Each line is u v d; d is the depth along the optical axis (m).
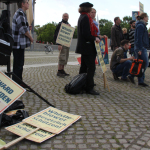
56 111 3.10
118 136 2.46
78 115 3.03
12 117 2.71
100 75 7.04
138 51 5.20
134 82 5.77
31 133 2.38
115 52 6.04
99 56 4.55
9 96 2.54
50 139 2.34
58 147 2.17
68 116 2.97
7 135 2.40
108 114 3.24
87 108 3.51
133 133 2.56
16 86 2.64
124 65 5.90
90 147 2.19
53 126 2.61
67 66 9.41
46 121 2.73
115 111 3.41
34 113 3.12
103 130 2.62
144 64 5.26
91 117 3.08
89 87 4.45
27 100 3.80
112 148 2.18
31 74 6.71
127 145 2.25
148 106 3.76
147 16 5.18
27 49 28.88
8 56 2.73
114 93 4.65
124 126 2.77
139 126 2.79
